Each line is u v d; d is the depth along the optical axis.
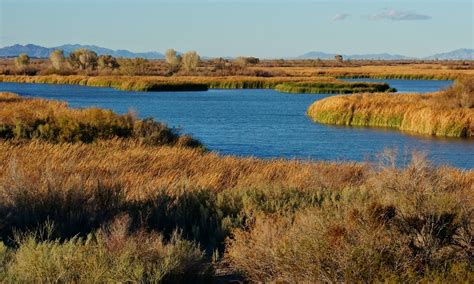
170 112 55.41
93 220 10.03
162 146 22.36
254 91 94.94
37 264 6.66
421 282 6.16
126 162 17.17
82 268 6.79
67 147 20.08
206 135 38.78
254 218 9.90
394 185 10.43
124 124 26.28
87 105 62.16
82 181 12.39
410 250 6.92
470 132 39.47
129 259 6.99
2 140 22.64
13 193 10.87
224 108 60.69
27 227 9.48
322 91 89.50
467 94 46.25
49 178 11.70
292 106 63.97
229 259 8.00
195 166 16.98
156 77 119.06
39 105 41.94
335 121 47.41
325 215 7.82
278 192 11.84
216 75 134.75
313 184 13.77
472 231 7.34
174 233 8.52
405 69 182.75
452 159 29.23
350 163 18.84
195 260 7.54
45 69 151.00
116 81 107.69
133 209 10.88
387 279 6.00
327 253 6.55
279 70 169.62
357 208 7.68
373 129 43.50
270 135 39.06
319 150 32.47
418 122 41.97
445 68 190.75
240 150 32.28
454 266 6.35
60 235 9.27
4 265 7.01
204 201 11.48
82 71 141.25
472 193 11.28
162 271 7.05
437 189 10.06
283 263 6.81
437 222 7.21
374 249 6.59
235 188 12.63
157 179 14.15
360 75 147.25
